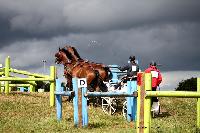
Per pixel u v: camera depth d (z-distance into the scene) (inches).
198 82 565.6
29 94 979.9
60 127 561.0
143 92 366.6
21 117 669.9
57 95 646.5
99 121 619.5
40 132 524.4
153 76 705.0
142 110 366.6
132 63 770.8
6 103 799.1
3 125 580.4
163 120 653.9
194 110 816.9
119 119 666.8
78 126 562.9
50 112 730.2
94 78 773.9
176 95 367.9
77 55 827.4
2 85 1170.6
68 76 814.5
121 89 745.6
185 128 510.6
